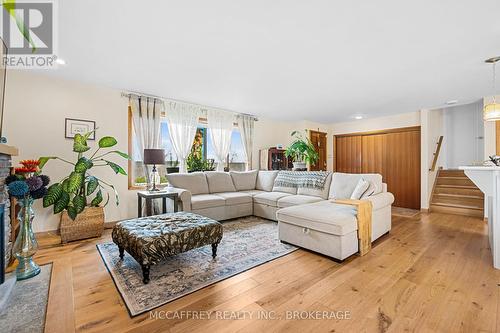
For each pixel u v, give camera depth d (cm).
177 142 438
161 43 227
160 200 398
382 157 581
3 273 176
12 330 137
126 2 168
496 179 219
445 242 295
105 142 316
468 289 181
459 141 617
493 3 167
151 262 190
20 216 203
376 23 192
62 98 325
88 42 225
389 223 335
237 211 402
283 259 241
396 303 164
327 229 240
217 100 432
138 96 387
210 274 205
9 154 203
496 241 217
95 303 163
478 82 332
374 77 314
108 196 361
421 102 441
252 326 141
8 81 290
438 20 188
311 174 419
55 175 320
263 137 598
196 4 170
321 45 229
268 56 253
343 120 631
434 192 526
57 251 259
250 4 170
